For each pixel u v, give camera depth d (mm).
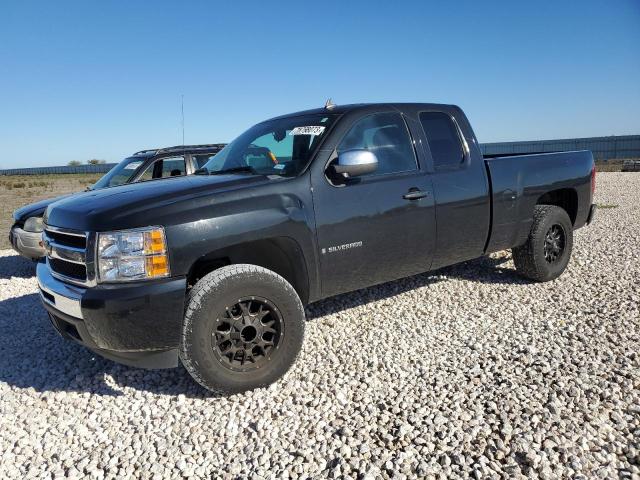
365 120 4141
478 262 6457
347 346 4102
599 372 3352
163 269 3068
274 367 3432
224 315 3240
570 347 3783
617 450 2562
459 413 2969
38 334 4879
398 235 4137
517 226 5094
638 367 3406
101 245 3066
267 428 2977
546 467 2449
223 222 3240
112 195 3559
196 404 3324
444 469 2492
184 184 3613
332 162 3848
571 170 5602
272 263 3803
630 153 42688
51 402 3482
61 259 3398
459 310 4816
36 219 7297
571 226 5633
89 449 2916
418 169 4355
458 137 4723
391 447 2701
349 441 2770
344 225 3814
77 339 3383
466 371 3525
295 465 2605
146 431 3062
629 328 4094
